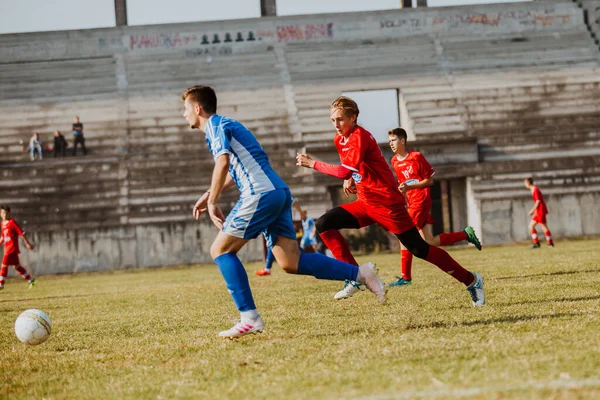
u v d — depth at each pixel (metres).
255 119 89.62
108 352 17.39
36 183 80.38
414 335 16.16
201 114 16.78
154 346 17.69
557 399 9.96
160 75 97.19
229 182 17.36
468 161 80.25
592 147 83.75
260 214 16.23
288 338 17.33
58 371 15.23
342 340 16.36
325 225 21.03
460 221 80.94
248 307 16.92
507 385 10.86
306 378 12.40
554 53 98.56
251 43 100.31
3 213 50.28
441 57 98.19
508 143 83.56
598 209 78.31
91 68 98.38
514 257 47.31
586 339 14.06
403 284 30.11
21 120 91.19
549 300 21.34
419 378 11.70
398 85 94.12
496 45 99.81
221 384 12.58
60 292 43.88
